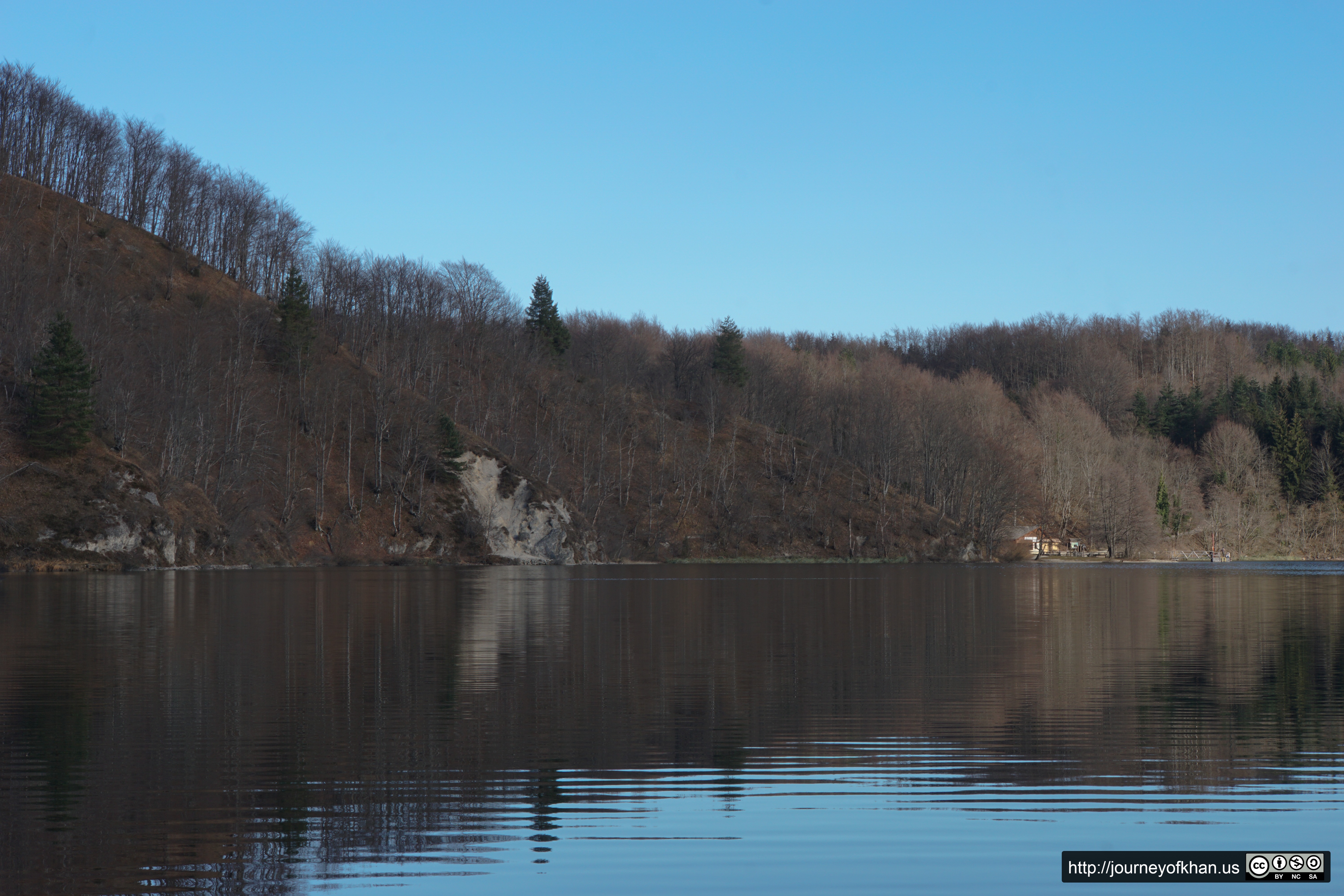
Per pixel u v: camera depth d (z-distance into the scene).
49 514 83.19
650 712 21.69
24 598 53.25
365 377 140.88
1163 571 115.25
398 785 15.85
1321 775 16.62
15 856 12.55
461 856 12.80
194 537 96.12
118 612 45.41
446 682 25.69
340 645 33.38
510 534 129.50
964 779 16.41
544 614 46.72
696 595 63.00
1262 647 34.06
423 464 128.12
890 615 47.81
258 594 59.19
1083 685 25.59
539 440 149.75
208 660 29.33
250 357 131.25
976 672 27.98
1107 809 14.86
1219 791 15.76
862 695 24.09
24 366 95.19
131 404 98.06
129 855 12.63
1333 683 25.83
